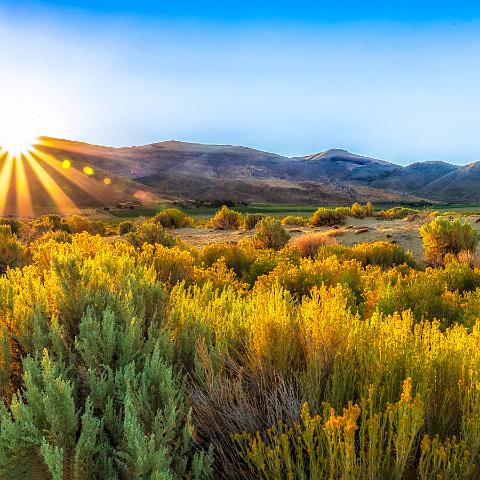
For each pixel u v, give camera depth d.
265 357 2.84
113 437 2.15
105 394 2.35
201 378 2.74
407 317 3.51
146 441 2.02
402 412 1.84
